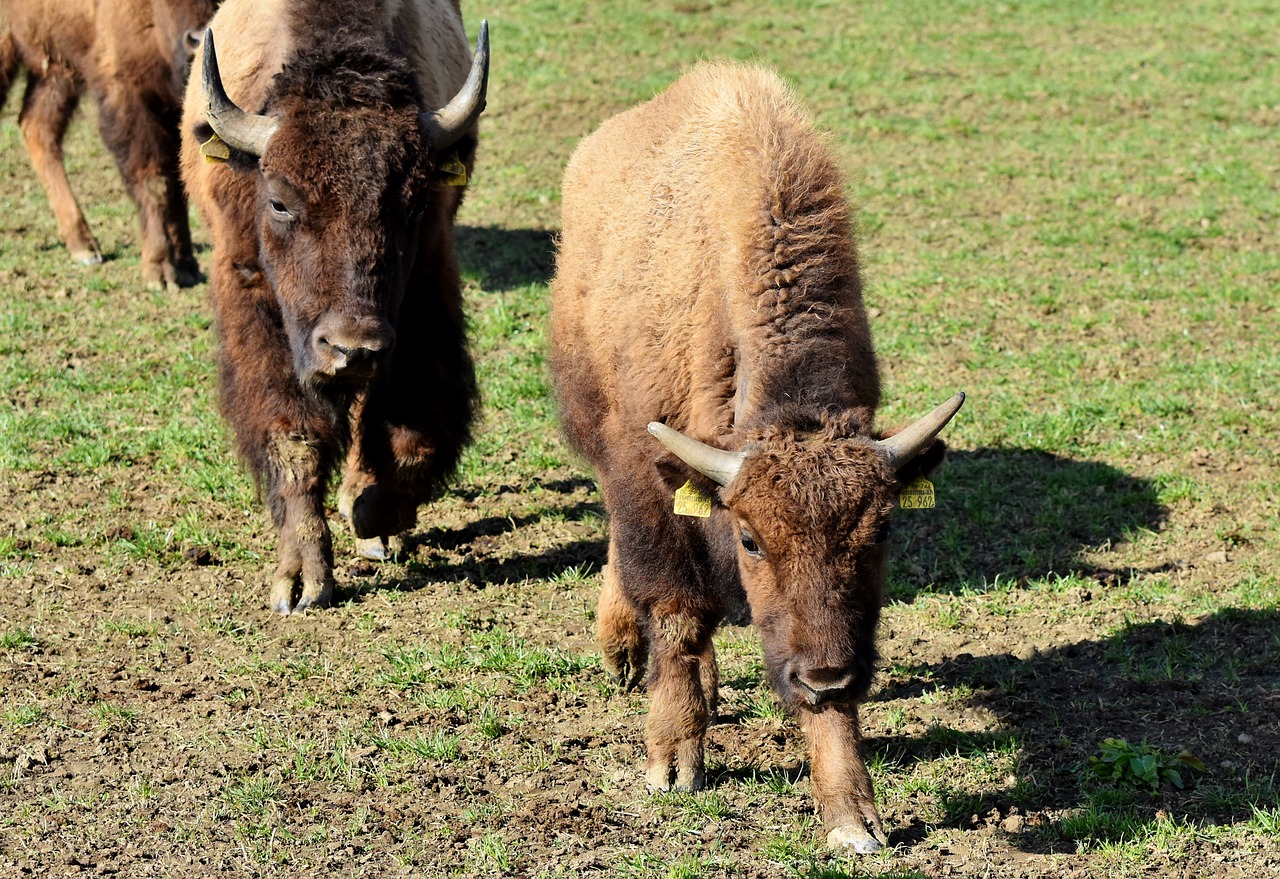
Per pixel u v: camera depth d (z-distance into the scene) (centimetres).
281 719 827
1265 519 1100
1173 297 1609
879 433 654
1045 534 1090
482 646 923
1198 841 701
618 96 2414
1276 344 1462
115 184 2053
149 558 1038
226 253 969
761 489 613
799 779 764
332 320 891
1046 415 1295
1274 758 776
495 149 2180
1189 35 2844
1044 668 895
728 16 2931
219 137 910
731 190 725
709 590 737
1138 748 773
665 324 735
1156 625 942
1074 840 703
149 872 676
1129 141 2217
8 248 1764
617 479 755
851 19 2942
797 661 609
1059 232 1825
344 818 725
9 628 925
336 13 945
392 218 909
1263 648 905
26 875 669
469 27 2805
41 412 1277
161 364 1409
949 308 1586
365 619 958
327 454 992
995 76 2583
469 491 1181
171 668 887
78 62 1602
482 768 777
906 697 865
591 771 777
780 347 673
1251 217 1886
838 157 769
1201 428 1266
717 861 680
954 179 2052
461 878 671
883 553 645
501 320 1527
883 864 672
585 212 879
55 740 796
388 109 916
